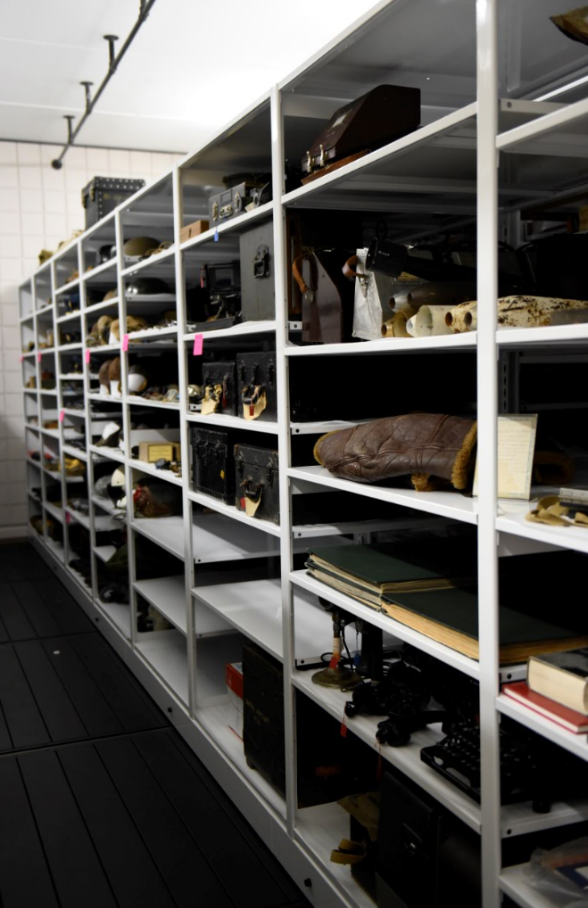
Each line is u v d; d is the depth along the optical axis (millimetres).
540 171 2117
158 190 3656
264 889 2459
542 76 2184
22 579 6309
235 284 3545
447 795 1734
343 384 2496
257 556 3422
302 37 4812
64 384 6375
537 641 1625
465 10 1770
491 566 1561
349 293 2201
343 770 2551
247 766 2908
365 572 2096
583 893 1501
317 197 2330
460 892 1733
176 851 2662
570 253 1922
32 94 5848
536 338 1427
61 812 2914
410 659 2287
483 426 1556
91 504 5172
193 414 3268
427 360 2604
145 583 4230
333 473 2156
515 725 1820
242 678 3100
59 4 4387
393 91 2104
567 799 1685
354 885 2199
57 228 7320
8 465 7508
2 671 4355
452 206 2496
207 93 5816
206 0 4320
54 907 2381
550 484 1835
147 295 4184
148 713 3789
